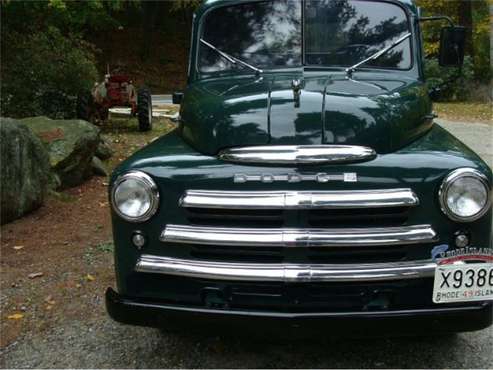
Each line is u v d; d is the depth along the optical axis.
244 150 2.97
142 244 3.04
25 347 3.65
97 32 33.12
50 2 11.03
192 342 3.64
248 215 2.92
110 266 4.91
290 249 2.91
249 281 2.94
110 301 3.08
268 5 4.35
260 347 3.55
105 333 3.80
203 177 2.96
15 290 4.46
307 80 3.75
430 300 2.94
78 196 7.13
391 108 3.22
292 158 2.89
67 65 11.97
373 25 4.23
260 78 3.98
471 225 2.88
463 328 2.86
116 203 3.02
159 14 35.03
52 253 5.21
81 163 7.55
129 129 12.21
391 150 3.02
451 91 18.25
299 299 2.95
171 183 2.98
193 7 30.61
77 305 4.21
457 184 2.83
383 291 2.94
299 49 4.20
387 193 2.85
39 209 6.49
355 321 2.82
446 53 4.29
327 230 2.87
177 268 2.97
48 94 11.73
